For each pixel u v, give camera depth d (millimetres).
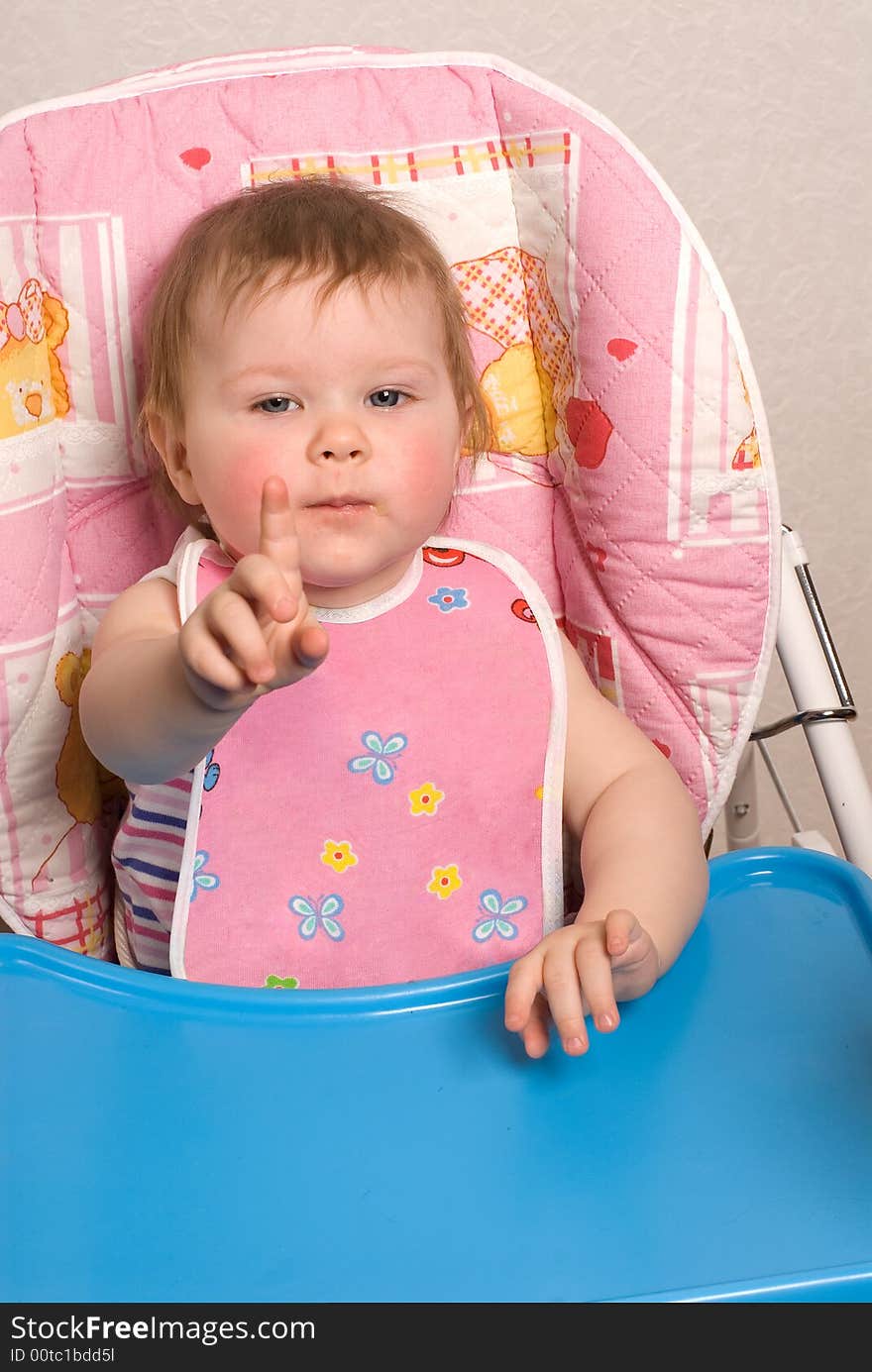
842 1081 582
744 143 1282
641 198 803
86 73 1214
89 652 889
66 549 870
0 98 1215
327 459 758
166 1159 561
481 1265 491
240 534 786
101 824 910
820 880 750
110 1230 521
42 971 691
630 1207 514
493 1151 553
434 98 854
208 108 844
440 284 815
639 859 739
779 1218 502
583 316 824
